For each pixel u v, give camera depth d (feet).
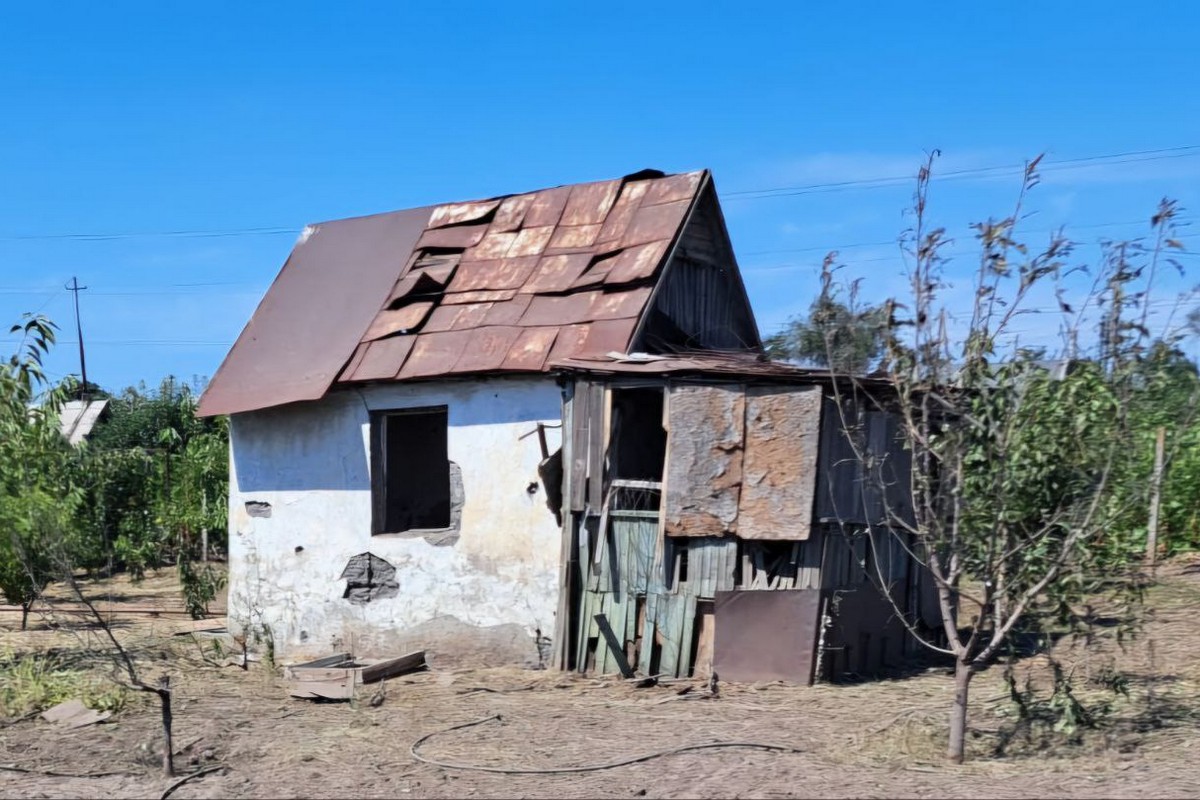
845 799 21.18
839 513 32.65
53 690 31.55
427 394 38.45
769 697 30.55
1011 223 21.97
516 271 39.81
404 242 43.65
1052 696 27.40
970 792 21.47
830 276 23.90
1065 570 23.86
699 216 40.34
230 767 24.94
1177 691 29.09
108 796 22.85
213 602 57.26
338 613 39.99
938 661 36.52
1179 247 21.80
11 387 35.40
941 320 22.76
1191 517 47.32
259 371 42.09
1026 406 23.43
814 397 31.73
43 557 39.14
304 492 41.16
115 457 62.34
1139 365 22.43
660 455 38.88
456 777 23.53
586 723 28.09
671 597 33.42
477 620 36.96
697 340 40.29
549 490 34.81
